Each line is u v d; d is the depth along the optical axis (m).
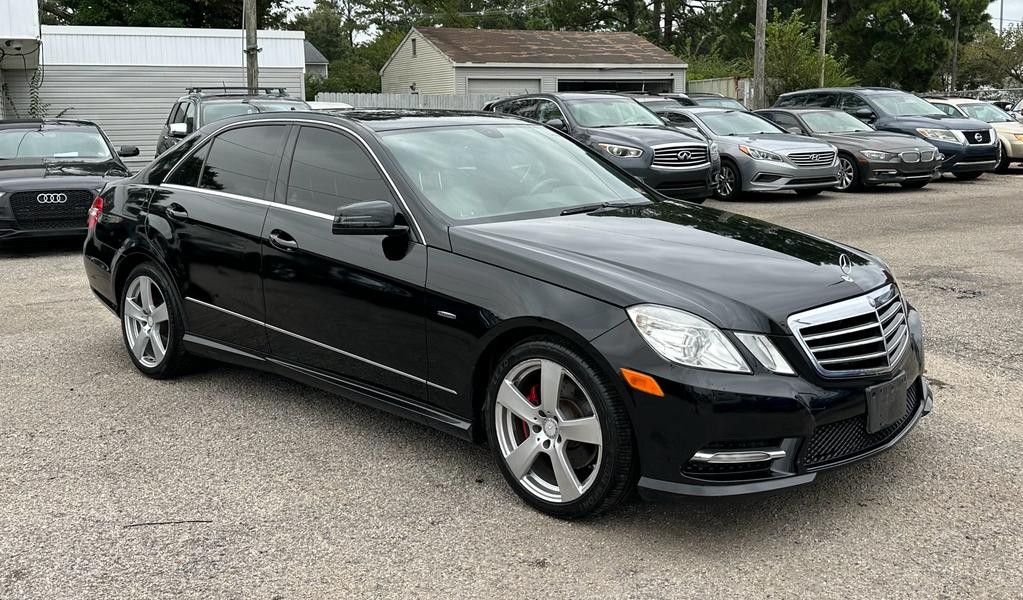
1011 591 2.96
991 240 10.08
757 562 3.17
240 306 4.70
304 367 4.46
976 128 16.97
